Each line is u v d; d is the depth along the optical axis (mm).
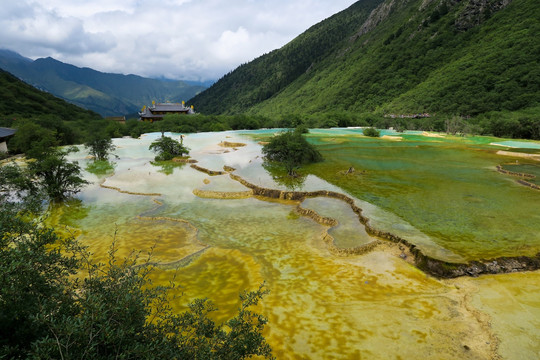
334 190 18516
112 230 13867
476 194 17359
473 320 7879
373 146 38281
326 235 12836
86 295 3844
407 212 14578
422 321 7910
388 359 6789
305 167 25641
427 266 10180
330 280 9859
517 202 15867
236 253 11750
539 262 10188
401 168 24859
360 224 13852
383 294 9078
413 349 7031
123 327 3521
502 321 7785
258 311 8398
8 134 33188
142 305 3936
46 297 3861
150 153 35219
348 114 76062
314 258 11320
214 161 28734
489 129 51750
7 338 3400
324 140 44688
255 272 10375
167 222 14898
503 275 9734
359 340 7336
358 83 110125
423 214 14297
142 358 3475
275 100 163750
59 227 14070
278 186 19672
